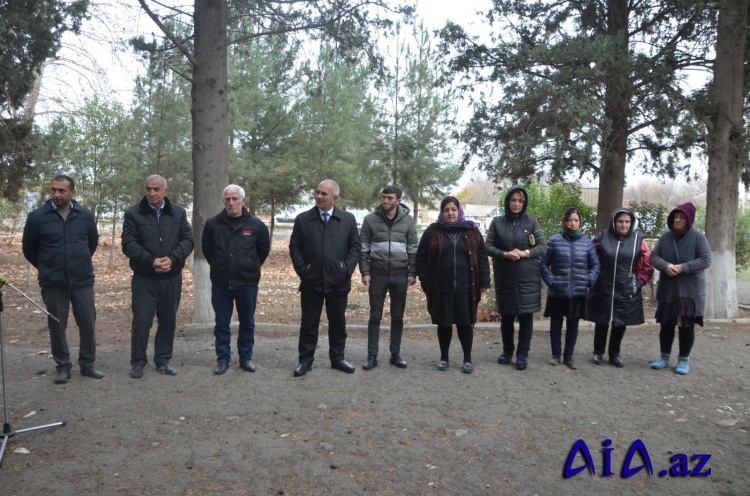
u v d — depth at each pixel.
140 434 4.25
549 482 3.61
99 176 16.73
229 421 4.53
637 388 5.61
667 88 9.09
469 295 5.92
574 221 6.23
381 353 6.92
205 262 7.93
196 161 7.87
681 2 8.80
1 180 12.92
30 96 18.30
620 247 6.26
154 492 3.41
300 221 5.84
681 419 4.79
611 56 8.83
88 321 5.52
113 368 5.95
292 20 8.88
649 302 10.62
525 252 6.02
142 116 17.23
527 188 11.32
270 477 3.61
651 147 10.99
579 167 10.34
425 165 20.27
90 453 3.92
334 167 18.14
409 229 6.13
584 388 5.57
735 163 9.16
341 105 18.56
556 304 6.35
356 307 10.50
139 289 5.62
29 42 11.83
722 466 3.90
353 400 5.06
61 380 5.39
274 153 18.00
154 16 7.34
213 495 3.39
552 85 9.09
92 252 5.65
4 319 9.05
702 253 5.92
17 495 3.35
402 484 3.55
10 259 17.95
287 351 6.91
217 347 5.88
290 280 14.77
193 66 7.77
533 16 10.90
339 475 3.65
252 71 17.50
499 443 4.19
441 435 4.32
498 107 10.38
